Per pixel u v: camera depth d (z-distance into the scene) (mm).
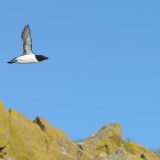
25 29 27438
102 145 54406
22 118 47875
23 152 45688
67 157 49156
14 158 45062
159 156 59125
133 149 56312
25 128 47250
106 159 52969
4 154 44719
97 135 55625
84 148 53375
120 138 56375
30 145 46438
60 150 49281
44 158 46812
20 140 45969
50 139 49344
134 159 53094
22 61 27250
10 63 27156
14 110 47812
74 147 50875
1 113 46094
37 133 48062
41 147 47719
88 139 56188
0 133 44812
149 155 56156
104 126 57250
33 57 27312
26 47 27500
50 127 50594
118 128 56656
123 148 56281
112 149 54688
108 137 55438
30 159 45750
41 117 51125
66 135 51156
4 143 44625
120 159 52781
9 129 45875
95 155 53312
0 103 46844
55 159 48031
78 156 50469
